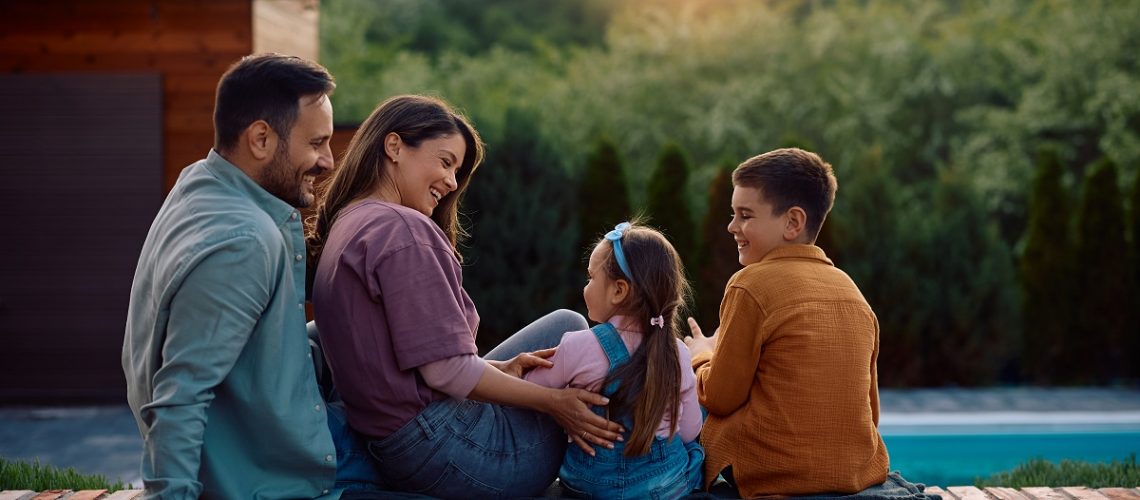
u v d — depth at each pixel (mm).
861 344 2502
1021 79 11938
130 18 6480
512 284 7117
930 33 13305
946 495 3014
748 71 12414
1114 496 2975
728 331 2521
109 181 6543
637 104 12383
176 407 1998
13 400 6566
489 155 7164
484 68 13977
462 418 2330
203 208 2123
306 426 2189
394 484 2393
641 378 2373
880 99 11898
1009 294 7305
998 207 11133
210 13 6449
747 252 2664
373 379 2256
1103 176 7477
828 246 7316
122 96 6504
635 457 2398
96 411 6199
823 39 12195
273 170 2219
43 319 6590
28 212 6562
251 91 2168
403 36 15219
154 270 2129
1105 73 11133
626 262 2416
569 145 11375
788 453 2457
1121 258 7430
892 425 5723
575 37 16219
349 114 13023
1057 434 5629
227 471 2145
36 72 6523
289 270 2213
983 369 7336
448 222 2648
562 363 2393
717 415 2637
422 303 2209
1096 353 7484
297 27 7184
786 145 7039
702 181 10852
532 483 2455
